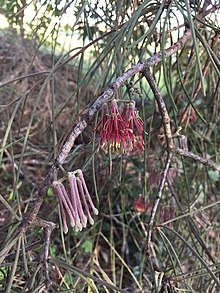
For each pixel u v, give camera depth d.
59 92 0.35
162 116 0.15
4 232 0.15
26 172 0.31
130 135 0.12
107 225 0.31
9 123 0.12
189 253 0.26
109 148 0.12
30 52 0.34
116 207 0.32
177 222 0.24
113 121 0.12
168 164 0.16
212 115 0.26
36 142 0.33
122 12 0.19
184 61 0.26
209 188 0.29
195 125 0.28
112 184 0.26
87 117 0.11
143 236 0.28
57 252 0.30
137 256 0.31
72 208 0.10
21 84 0.34
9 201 0.29
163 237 0.16
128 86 0.14
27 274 0.12
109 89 0.12
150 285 0.20
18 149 0.33
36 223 0.11
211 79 0.23
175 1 0.12
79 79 0.17
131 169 0.29
